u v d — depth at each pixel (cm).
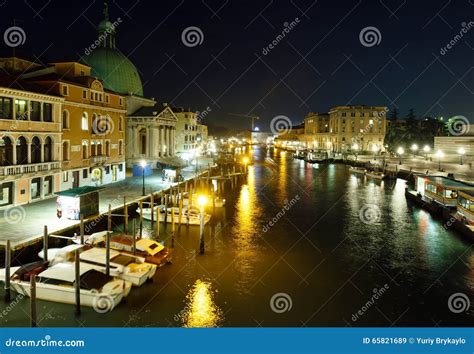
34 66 4128
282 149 18362
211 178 5684
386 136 10994
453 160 8106
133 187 4428
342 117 12344
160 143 6938
